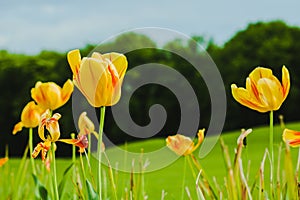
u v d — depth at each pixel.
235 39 16.00
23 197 1.89
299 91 14.39
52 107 1.39
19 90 14.10
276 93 1.05
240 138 1.03
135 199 1.38
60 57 14.59
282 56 15.30
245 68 15.16
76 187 1.29
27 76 14.19
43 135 1.03
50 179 1.15
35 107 1.42
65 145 10.70
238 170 1.06
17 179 1.90
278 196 1.11
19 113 13.69
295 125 11.27
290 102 14.19
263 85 1.05
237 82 15.10
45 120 1.03
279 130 10.67
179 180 5.73
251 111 13.60
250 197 1.03
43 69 14.37
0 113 13.66
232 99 13.80
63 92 1.39
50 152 1.14
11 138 13.09
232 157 4.18
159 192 5.13
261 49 15.52
